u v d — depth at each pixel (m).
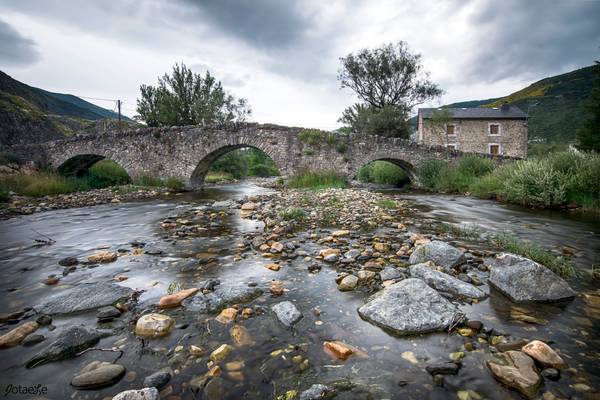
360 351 2.05
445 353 2.01
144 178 17.58
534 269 2.95
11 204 10.49
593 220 7.07
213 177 28.81
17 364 1.95
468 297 2.82
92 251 4.78
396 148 17.31
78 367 1.92
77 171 19.80
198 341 2.19
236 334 2.27
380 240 4.95
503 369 1.76
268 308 2.70
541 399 1.58
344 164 17.05
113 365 1.88
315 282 3.29
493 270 3.21
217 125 17.09
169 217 7.75
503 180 11.36
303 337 2.23
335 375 1.81
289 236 5.40
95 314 2.65
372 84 30.41
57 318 2.57
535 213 8.12
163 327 2.30
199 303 2.78
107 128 28.06
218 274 3.59
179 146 17.47
